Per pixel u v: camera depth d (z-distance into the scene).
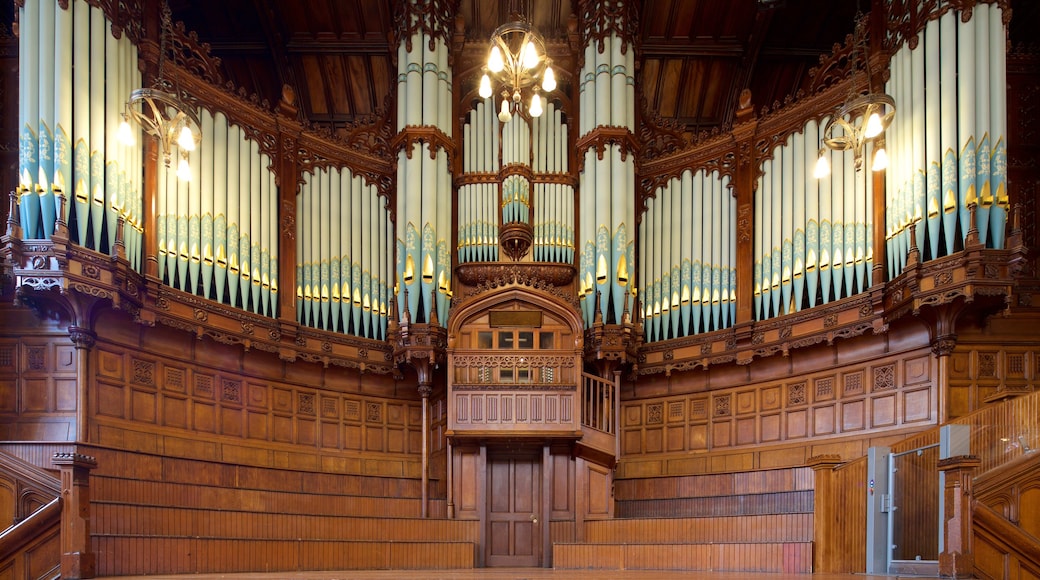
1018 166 15.79
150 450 14.70
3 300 14.33
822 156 14.07
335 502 16.17
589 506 16.45
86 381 13.84
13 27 13.91
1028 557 9.52
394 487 18.14
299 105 22.08
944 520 9.77
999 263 13.34
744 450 17.16
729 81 21.97
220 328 15.78
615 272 18.16
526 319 17.67
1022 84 16.02
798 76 21.91
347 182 18.58
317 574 11.66
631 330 17.73
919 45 14.80
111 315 14.47
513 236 18.33
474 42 19.98
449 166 19.02
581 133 19.30
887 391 15.21
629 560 14.39
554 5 20.42
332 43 20.98
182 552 11.79
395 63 19.67
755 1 19.62
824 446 15.95
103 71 14.16
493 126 19.31
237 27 20.67
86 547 9.77
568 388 16.27
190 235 15.66
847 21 20.19
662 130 19.78
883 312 14.95
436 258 18.33
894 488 11.55
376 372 18.11
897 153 15.06
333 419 17.89
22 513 10.04
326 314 17.70
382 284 18.59
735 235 17.86
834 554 11.60
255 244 16.80
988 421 11.66
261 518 13.84
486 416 16.14
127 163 14.48
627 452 18.62
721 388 17.78
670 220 18.75
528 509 16.67
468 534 16.08
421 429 18.41
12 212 13.05
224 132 16.61
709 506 16.83
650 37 21.19
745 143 17.98
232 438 16.17
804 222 16.59
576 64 19.80
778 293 16.89
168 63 15.65
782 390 16.91
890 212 15.10
